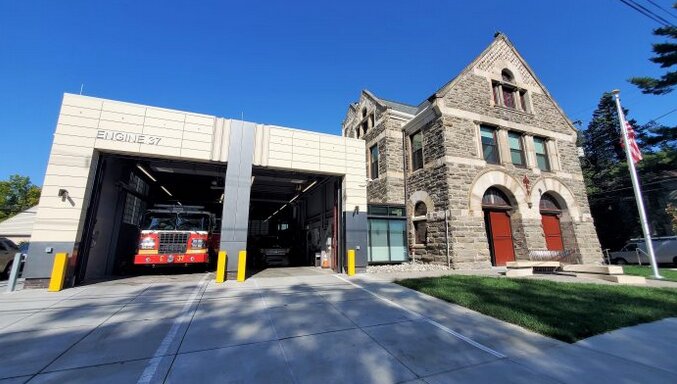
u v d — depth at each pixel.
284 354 4.24
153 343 4.61
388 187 17.70
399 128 18.91
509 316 5.84
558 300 7.08
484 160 15.62
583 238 17.20
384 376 3.62
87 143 9.83
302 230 22.14
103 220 11.56
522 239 15.46
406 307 6.82
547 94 18.95
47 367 3.77
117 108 10.36
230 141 11.66
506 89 18.00
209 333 5.05
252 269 14.96
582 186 18.41
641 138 24.72
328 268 15.41
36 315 6.01
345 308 6.70
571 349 4.45
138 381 3.46
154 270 13.86
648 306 6.53
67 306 6.71
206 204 21.06
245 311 6.40
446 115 15.31
